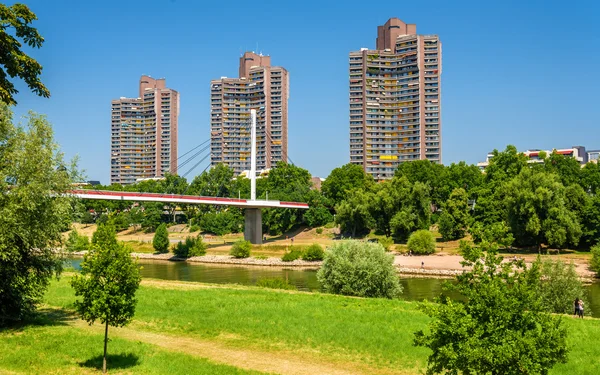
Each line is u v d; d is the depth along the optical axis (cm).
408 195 11762
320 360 2552
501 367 1561
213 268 9850
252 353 2648
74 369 2158
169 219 18562
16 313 2983
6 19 2709
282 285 5775
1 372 2030
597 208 9156
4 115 2806
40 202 2800
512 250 9612
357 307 3856
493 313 1612
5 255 2592
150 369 2208
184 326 3152
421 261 9250
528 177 9744
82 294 2139
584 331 3206
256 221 12938
